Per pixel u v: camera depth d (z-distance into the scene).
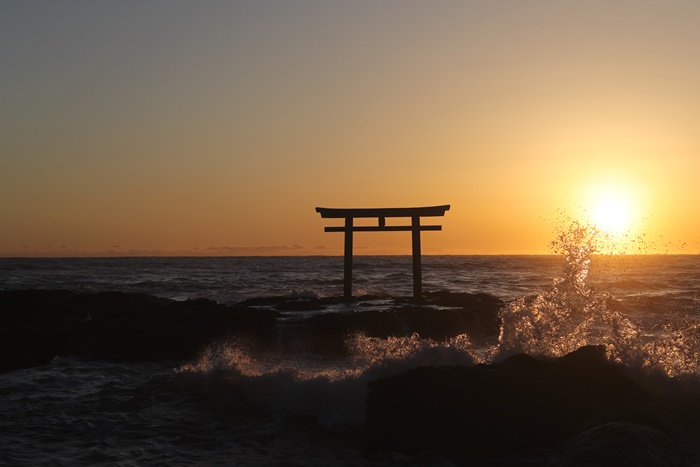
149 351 16.47
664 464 6.97
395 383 9.22
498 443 8.67
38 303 22.20
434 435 8.83
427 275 71.06
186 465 8.52
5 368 14.89
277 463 8.61
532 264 120.62
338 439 9.63
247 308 18.77
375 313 18.22
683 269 94.19
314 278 61.84
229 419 10.59
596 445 6.97
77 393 12.51
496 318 20.09
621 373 10.05
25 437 9.63
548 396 9.13
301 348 17.09
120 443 9.40
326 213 22.48
